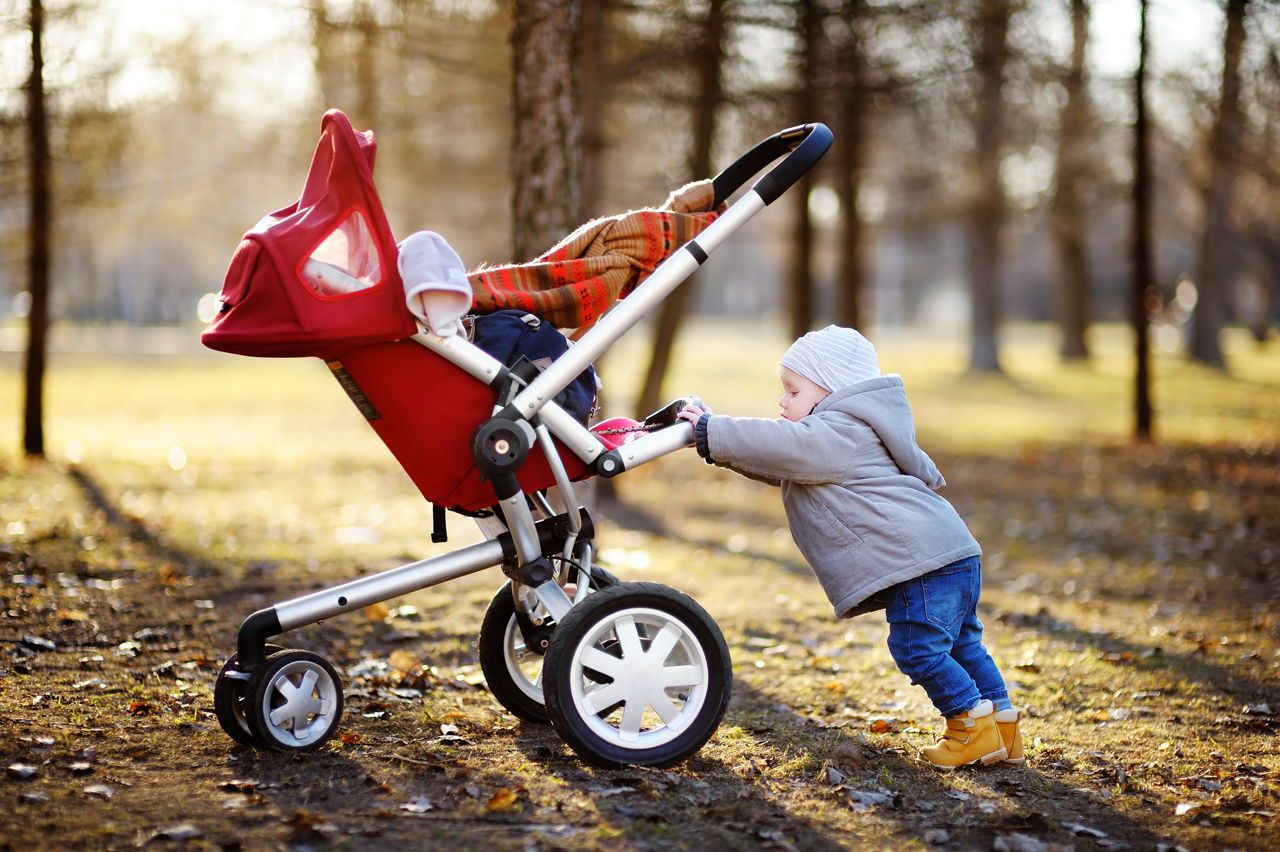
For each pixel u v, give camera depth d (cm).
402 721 389
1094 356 3441
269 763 336
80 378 2333
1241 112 1538
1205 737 399
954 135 1966
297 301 308
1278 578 705
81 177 1184
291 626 345
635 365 3017
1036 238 3806
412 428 334
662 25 1048
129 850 271
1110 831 309
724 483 1244
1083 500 1062
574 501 348
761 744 376
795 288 1314
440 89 1380
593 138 966
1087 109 1862
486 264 395
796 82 1062
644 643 354
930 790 336
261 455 1268
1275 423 1742
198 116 1384
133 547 697
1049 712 430
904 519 346
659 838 289
